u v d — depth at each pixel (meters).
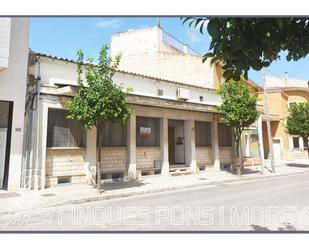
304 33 3.19
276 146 31.33
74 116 11.33
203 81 22.41
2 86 11.37
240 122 17.80
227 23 3.16
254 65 3.43
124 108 11.73
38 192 11.30
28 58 12.40
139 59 25.45
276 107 31.72
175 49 26.62
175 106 16.67
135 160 15.42
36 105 12.10
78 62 11.43
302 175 19.67
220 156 20.67
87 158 13.53
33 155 12.02
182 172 17.66
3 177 11.73
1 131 12.06
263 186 14.09
